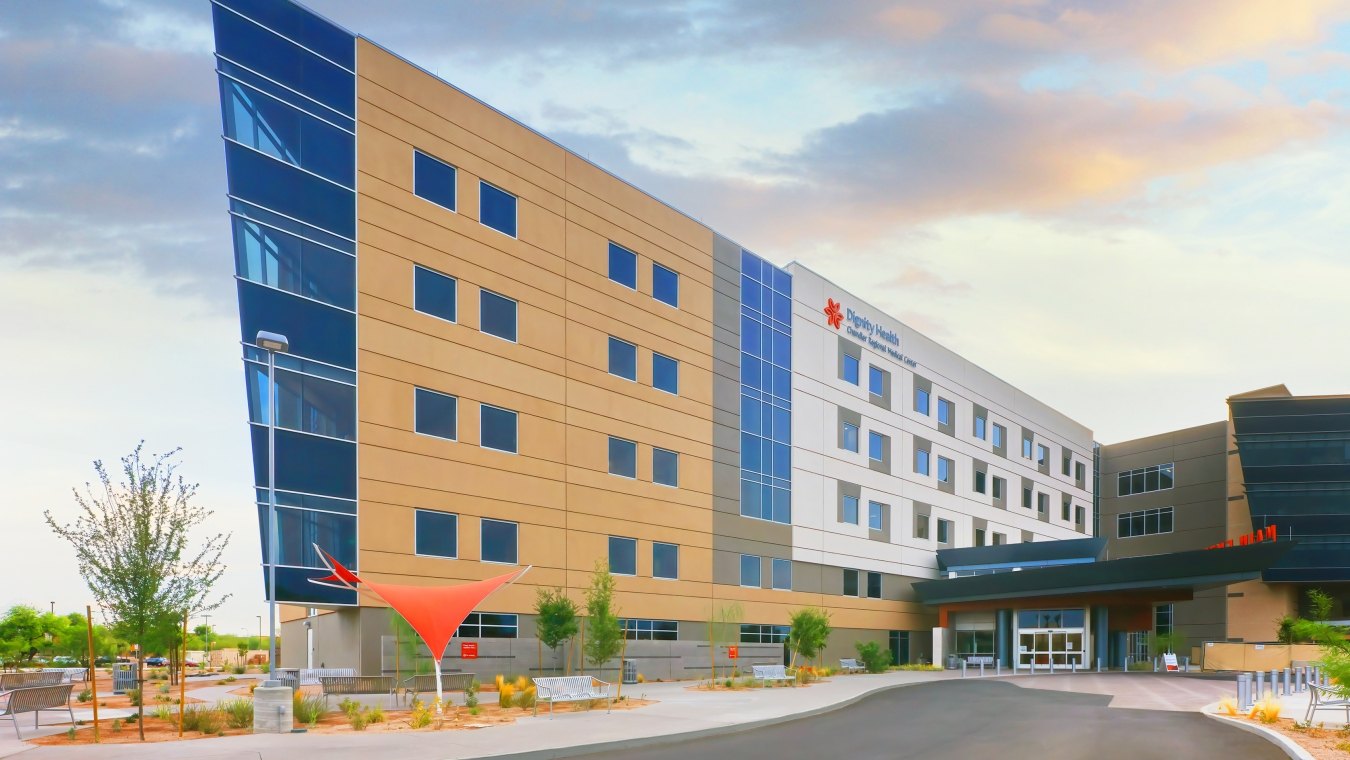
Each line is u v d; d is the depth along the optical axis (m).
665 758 17.88
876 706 29.00
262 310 31.27
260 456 30.75
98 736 18.78
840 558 56.12
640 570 43.53
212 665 66.25
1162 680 43.53
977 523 69.56
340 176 34.00
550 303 40.84
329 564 27.03
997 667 54.97
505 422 38.41
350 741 18.83
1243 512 77.88
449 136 37.62
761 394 51.97
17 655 71.44
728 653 46.41
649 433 44.94
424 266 36.16
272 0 32.91
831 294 57.88
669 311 46.88
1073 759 18.02
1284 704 28.11
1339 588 73.56
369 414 33.69
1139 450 87.31
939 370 67.44
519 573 27.70
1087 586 53.97
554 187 41.69
